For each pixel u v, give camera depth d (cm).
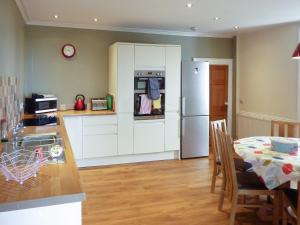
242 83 605
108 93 535
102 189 374
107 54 529
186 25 501
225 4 365
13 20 330
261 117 546
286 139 305
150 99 497
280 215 268
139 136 498
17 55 369
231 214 270
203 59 595
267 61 532
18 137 273
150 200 340
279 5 369
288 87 488
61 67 505
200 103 533
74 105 511
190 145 533
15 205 133
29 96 491
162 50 500
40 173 173
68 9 398
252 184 270
